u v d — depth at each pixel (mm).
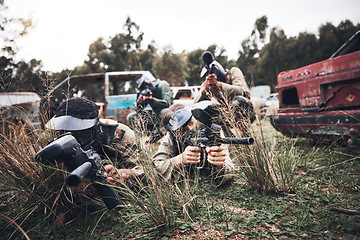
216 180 2412
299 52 32281
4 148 1906
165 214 1737
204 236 1610
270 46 33656
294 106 4137
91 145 1861
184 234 1654
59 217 1844
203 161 2125
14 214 1875
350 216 1676
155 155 2445
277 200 2035
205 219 1811
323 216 1692
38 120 2061
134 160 2182
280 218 1766
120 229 1749
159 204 1743
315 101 3619
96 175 1699
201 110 1840
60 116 1806
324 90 3516
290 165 2320
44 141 1896
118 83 7492
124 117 6664
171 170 2141
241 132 2289
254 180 2273
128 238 1661
